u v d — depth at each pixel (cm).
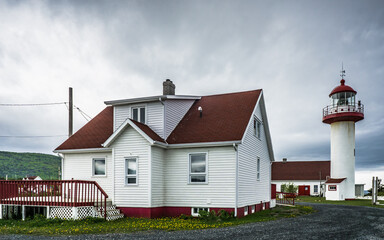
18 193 1633
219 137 1636
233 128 1686
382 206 2659
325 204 2973
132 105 1916
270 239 995
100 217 1501
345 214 1864
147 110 1858
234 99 2038
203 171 1672
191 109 2073
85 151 1878
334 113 3931
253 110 1833
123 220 1501
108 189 1809
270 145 2314
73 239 1034
